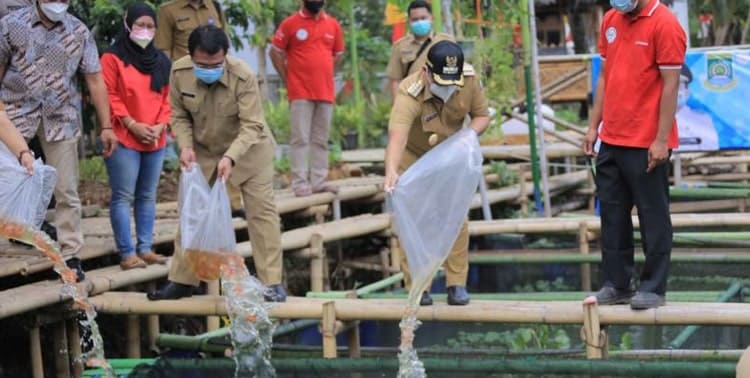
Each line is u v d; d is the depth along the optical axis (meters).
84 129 12.41
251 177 7.23
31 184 6.00
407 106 6.35
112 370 6.64
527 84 11.82
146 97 7.74
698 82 11.72
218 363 6.86
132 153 7.73
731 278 9.78
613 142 6.41
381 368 6.55
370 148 16.19
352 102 17.52
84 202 11.04
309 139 10.84
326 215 11.18
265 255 7.29
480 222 10.44
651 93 6.24
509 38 11.93
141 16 7.59
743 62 11.57
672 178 14.42
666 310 6.41
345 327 7.57
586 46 20.06
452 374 6.51
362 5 21.52
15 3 7.84
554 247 11.41
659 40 6.12
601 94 6.73
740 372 4.78
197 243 6.95
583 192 13.65
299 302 7.18
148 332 8.13
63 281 6.92
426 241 5.56
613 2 6.19
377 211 12.23
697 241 9.70
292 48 10.59
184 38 9.33
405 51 9.24
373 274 11.37
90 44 7.37
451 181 5.51
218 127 7.16
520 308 6.75
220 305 7.17
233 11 12.12
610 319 6.52
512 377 6.50
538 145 12.30
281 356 7.91
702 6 24.17
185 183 7.00
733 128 11.66
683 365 6.18
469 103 6.53
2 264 7.60
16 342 8.00
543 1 21.56
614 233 6.62
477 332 9.24
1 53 7.15
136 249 8.08
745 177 14.59
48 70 7.17
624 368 6.26
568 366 6.36
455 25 11.69
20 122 7.16
